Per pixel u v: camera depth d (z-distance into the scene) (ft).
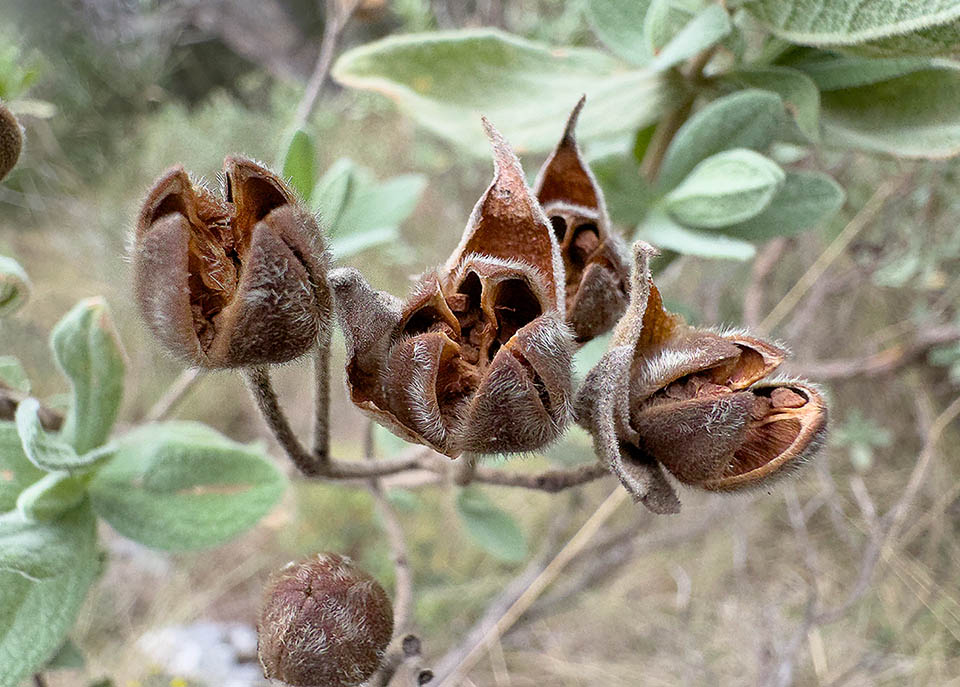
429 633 0.55
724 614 0.54
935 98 0.18
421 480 0.25
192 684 0.44
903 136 0.18
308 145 0.16
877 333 0.45
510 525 0.25
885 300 0.47
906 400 0.51
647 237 0.18
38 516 0.16
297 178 0.16
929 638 0.51
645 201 0.19
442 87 0.21
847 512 0.53
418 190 0.23
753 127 0.18
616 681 0.54
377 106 0.53
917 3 0.15
